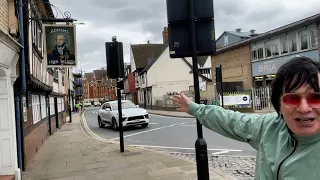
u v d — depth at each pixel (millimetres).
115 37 9359
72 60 10625
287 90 1505
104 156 8805
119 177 6379
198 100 4109
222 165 7270
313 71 1456
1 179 5891
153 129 15742
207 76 42344
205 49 4105
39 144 11086
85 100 110438
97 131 16922
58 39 10547
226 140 10836
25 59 7555
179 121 19469
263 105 21234
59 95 20094
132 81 54406
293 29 20953
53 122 16953
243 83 26766
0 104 6262
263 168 1646
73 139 13461
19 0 6863
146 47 51406
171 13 4148
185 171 6582
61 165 7906
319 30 19062
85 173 6895
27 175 6965
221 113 2006
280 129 1635
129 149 9836
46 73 13453
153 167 7086
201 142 4137
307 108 1412
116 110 16938
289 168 1469
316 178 1396
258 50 24766
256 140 1764
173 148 10125
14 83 7031
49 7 12906
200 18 4102
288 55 21562
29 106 8875
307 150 1439
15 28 6582
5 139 6246
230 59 28641
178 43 4141
